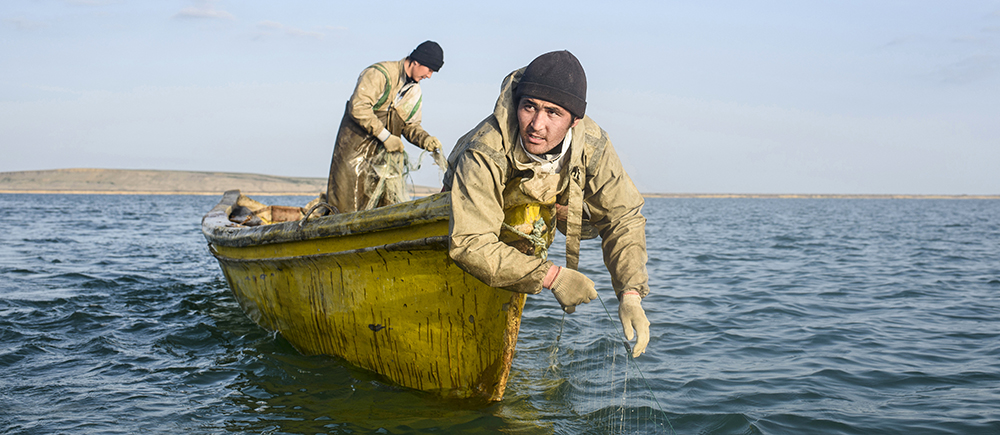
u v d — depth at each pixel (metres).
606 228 3.20
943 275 11.71
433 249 3.54
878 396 4.59
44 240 16.45
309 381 4.48
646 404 4.21
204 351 5.36
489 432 3.66
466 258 2.73
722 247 17.50
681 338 6.24
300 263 4.45
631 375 4.86
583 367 5.01
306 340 5.01
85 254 13.02
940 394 4.64
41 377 4.61
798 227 30.39
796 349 5.89
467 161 2.79
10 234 18.41
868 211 67.81
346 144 5.23
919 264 13.63
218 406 4.04
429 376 4.17
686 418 4.04
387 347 4.20
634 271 3.00
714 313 7.60
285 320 5.12
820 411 4.24
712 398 4.44
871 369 5.27
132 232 20.36
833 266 12.99
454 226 2.75
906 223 36.94
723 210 67.38
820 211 66.25
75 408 3.99
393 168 5.28
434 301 3.80
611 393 4.40
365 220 3.77
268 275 4.99
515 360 5.19
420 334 3.99
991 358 5.64
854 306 8.27
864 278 11.14
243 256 5.35
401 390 4.30
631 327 2.90
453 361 4.02
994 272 12.23
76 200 75.81
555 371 4.89
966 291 9.73
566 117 2.75
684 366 5.23
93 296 7.87
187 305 7.38
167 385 4.45
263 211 10.51
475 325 3.79
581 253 13.31
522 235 3.19
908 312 7.89
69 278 9.41
